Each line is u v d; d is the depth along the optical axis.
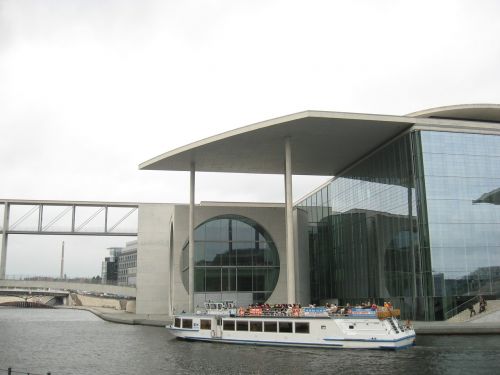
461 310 44.91
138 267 76.88
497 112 50.44
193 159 58.81
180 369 28.41
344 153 57.50
